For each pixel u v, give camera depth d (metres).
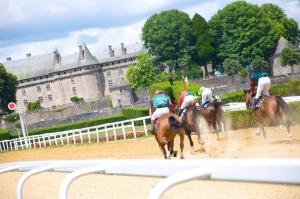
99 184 10.17
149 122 40.34
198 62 119.56
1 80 115.69
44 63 159.50
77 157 19.31
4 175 15.57
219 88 87.06
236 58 111.69
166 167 2.74
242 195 6.98
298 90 43.50
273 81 90.38
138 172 2.99
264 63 108.88
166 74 117.12
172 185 2.29
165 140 11.41
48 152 26.23
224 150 13.08
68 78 155.75
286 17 120.31
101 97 151.75
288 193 6.64
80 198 8.89
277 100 12.21
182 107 13.71
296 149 11.12
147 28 119.44
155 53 119.56
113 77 159.00
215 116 14.84
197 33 115.44
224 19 112.62
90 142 28.17
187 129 13.52
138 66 123.25
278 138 14.12
